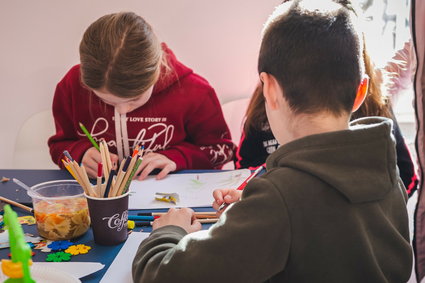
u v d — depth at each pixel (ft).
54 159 4.69
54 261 2.49
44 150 5.69
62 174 4.05
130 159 2.66
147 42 3.67
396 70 4.27
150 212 3.22
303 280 1.92
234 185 3.74
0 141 6.77
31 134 5.63
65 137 4.91
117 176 2.67
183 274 1.86
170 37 6.47
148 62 3.64
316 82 1.99
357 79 2.08
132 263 2.37
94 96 4.67
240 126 6.20
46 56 6.51
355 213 1.92
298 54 2.00
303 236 1.87
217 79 6.66
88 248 2.67
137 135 4.77
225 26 6.43
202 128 5.01
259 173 3.74
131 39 3.57
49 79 6.62
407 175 3.91
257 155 4.87
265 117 4.73
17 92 6.63
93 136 4.76
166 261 1.97
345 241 1.90
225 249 1.84
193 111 4.93
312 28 2.02
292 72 2.01
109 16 3.79
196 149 4.73
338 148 1.92
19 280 1.63
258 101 4.77
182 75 4.90
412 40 2.22
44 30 6.40
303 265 1.90
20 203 3.34
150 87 3.93
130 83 3.55
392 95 4.33
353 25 2.14
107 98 3.73
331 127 2.04
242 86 6.70
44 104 6.72
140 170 4.03
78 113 4.75
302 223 1.86
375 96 3.93
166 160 4.17
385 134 2.02
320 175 1.88
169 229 2.43
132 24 3.68
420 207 2.43
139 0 6.30
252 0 6.32
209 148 4.89
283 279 1.97
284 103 2.10
